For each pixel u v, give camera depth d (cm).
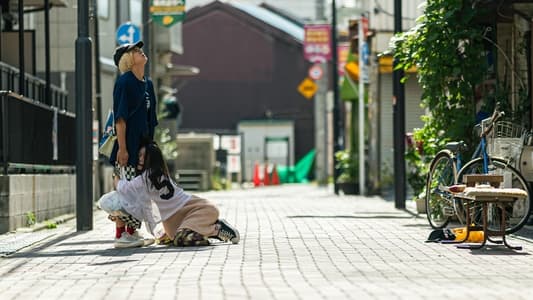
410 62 2869
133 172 2195
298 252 2039
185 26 11200
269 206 4028
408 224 2820
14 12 4184
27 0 3969
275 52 11112
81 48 2805
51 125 3394
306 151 11019
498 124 2544
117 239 2198
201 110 11181
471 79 2823
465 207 2303
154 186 2173
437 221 2612
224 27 11175
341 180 5956
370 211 3572
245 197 5328
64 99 4216
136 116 2203
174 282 1592
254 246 2161
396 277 1653
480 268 1784
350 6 8862
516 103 2942
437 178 2605
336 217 3175
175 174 6562
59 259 1995
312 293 1458
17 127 2897
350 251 2059
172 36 7144
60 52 4900
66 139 3678
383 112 5462
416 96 5206
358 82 5947
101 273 1739
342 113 8331
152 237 2395
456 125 2898
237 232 2227
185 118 11162
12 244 2358
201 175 7281
